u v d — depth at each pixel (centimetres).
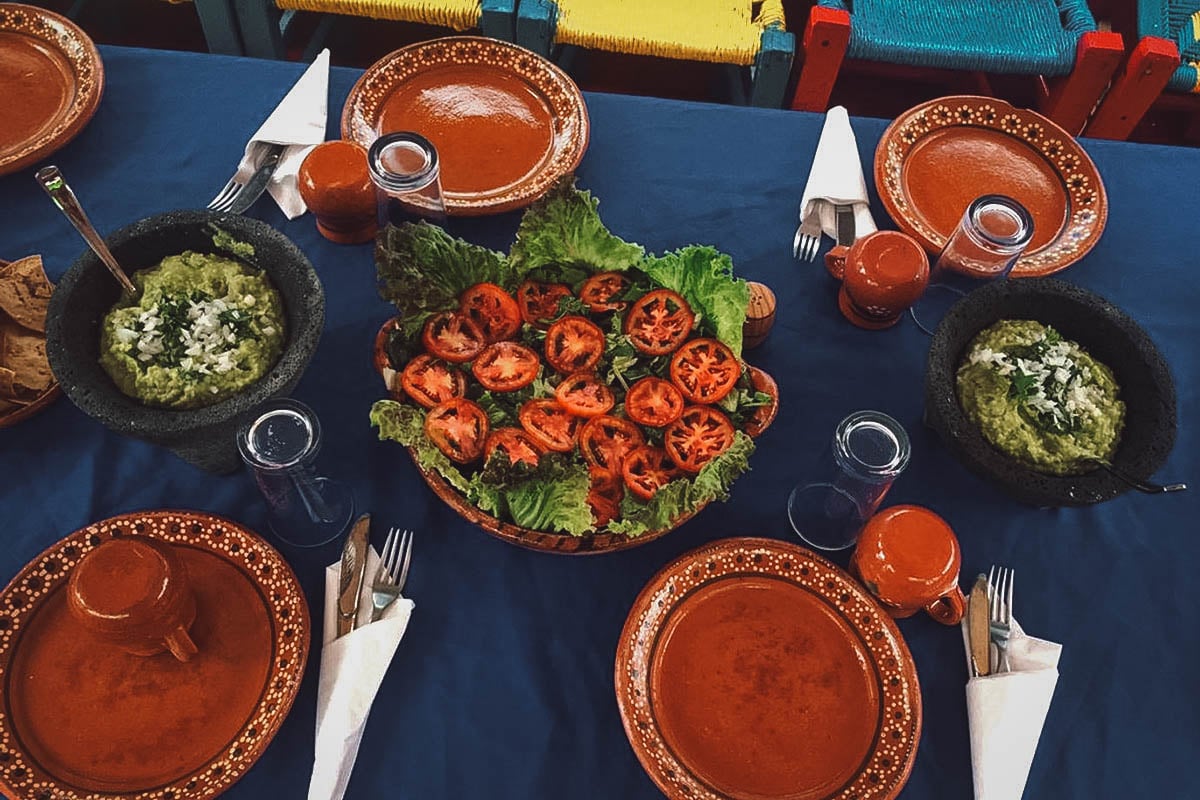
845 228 118
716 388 93
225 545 91
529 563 97
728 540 94
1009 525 101
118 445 100
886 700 88
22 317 98
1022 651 93
